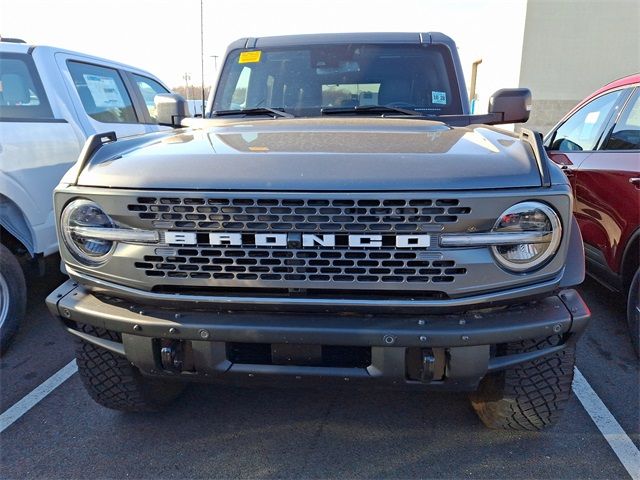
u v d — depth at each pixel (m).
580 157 4.20
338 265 1.89
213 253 1.93
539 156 1.97
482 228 1.85
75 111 4.32
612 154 3.74
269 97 3.45
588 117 4.48
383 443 2.58
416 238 1.85
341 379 2.00
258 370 2.02
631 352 3.55
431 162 1.95
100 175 2.03
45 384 3.19
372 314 1.96
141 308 2.06
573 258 2.04
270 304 1.94
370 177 1.86
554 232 1.89
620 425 2.72
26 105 4.00
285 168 1.92
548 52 12.77
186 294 2.00
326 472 2.38
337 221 1.85
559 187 1.88
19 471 2.41
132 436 2.66
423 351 1.96
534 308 1.99
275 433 2.67
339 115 3.29
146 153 2.20
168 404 2.92
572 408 2.88
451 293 1.89
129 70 5.60
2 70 3.97
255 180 1.88
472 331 1.88
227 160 2.01
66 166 4.09
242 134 2.55
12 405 2.96
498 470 2.38
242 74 3.52
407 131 2.56
